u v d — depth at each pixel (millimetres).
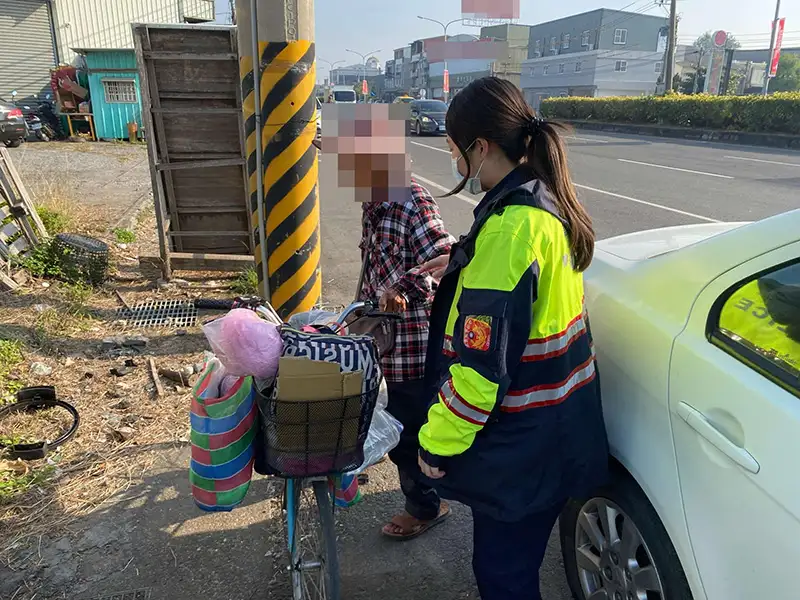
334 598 1895
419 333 2334
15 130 15344
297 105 3219
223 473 1829
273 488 3023
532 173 1662
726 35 37625
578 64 56250
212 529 2752
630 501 1924
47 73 20078
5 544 2625
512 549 1856
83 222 7766
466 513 2934
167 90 5453
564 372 1675
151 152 5461
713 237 1913
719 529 1551
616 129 26781
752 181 11203
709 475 1591
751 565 1457
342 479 2150
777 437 1412
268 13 3072
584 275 2344
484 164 1725
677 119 23609
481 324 1503
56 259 5551
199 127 5617
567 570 2375
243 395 1817
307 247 3477
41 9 19516
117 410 3609
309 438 1797
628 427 1914
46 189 7930
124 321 4875
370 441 2053
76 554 2594
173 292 5590
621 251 2443
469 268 1576
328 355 1779
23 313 4715
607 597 2109
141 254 6711
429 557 2658
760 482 1433
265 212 3383
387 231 2318
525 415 1665
